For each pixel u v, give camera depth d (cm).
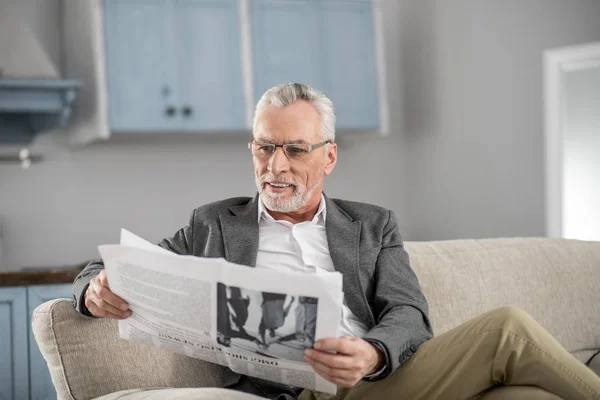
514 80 399
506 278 210
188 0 360
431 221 438
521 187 398
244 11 369
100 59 344
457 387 152
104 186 386
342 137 420
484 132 411
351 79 388
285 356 146
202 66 362
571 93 402
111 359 168
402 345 155
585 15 378
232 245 179
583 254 224
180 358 175
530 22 394
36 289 276
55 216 376
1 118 360
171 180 398
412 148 444
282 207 177
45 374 276
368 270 180
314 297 138
